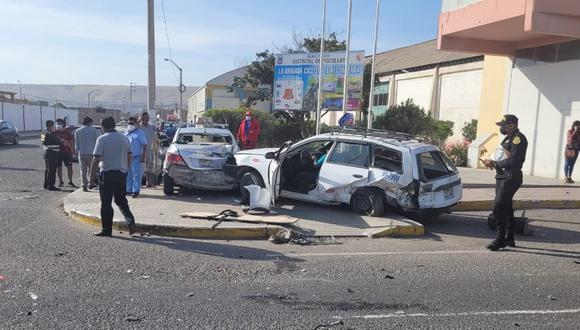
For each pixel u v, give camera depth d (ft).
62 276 19.15
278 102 74.28
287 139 83.56
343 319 15.71
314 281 19.58
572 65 51.88
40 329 14.29
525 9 43.60
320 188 32.65
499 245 25.53
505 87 62.18
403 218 30.96
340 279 19.93
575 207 38.86
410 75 128.16
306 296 17.78
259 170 34.50
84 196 36.50
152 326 14.74
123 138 26.48
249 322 15.26
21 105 181.16
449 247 26.20
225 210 30.73
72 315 15.38
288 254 23.82
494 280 20.21
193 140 41.24
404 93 132.57
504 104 62.23
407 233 28.71
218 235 26.91
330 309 16.56
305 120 85.46
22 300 16.53
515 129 25.29
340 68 69.00
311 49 100.99
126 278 19.20
